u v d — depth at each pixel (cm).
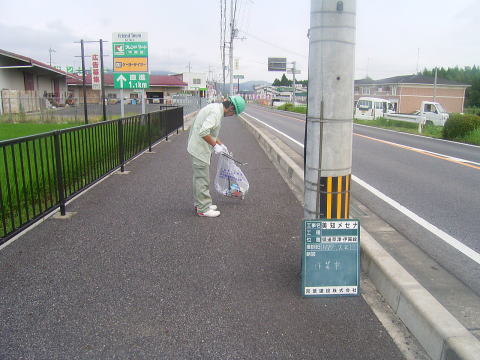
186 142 1426
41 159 506
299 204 621
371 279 370
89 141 662
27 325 295
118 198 642
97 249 436
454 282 366
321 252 338
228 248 443
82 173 639
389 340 283
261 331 291
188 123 2353
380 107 3562
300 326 298
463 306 318
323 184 350
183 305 325
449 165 1025
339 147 345
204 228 506
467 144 1564
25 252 426
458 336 252
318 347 274
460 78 8075
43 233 483
